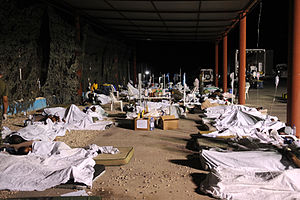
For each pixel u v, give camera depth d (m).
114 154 5.25
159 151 5.93
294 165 4.14
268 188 3.64
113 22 16.80
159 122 8.52
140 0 11.62
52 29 11.30
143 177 4.46
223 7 12.52
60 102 12.61
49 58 11.38
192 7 12.69
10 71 9.50
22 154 4.93
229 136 6.41
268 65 35.50
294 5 6.20
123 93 18.89
